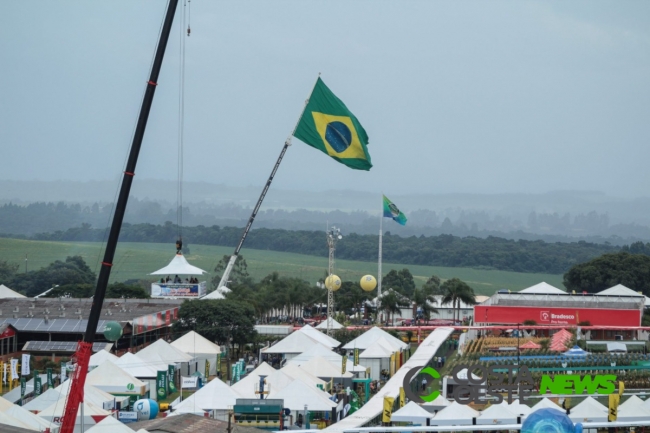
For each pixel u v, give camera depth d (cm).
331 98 14962
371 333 19788
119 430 9381
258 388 13375
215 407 12162
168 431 9938
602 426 10994
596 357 17938
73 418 7375
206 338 19612
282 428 11950
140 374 14688
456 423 11731
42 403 11506
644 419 12094
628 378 16788
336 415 12625
